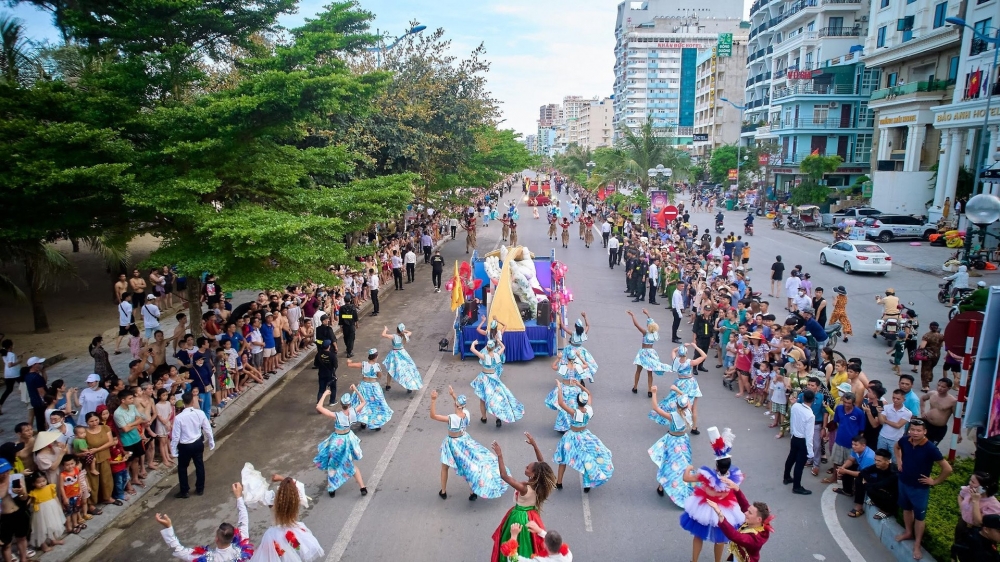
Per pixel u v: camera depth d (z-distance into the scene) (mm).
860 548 8391
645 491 9891
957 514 8344
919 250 32656
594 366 14641
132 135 12852
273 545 6598
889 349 16922
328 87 12586
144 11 12500
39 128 10586
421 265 30984
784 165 56875
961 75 34562
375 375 12172
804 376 11242
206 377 11906
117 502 9422
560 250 35844
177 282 22078
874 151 46719
